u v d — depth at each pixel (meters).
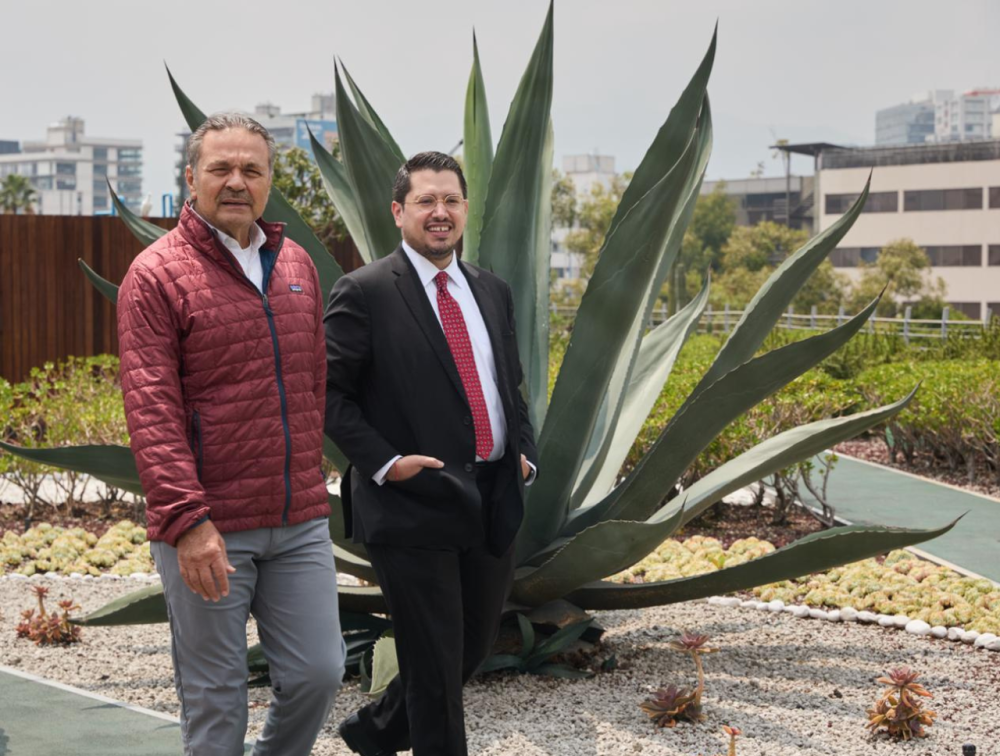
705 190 84.19
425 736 3.13
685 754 3.55
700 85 4.29
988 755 3.53
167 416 2.54
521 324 4.30
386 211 4.34
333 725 3.87
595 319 3.94
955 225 57.78
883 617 5.18
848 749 3.59
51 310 11.98
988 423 8.70
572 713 3.93
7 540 7.01
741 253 61.47
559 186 60.91
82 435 8.22
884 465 10.03
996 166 56.66
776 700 4.08
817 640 4.91
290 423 2.73
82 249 12.01
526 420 3.40
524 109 4.25
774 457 4.21
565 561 3.95
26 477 7.93
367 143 4.27
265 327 2.70
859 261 59.34
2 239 11.84
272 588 2.79
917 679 4.34
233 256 2.68
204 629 2.66
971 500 8.25
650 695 4.12
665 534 3.69
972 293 57.44
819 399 8.05
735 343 4.38
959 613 5.07
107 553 6.70
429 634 3.11
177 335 2.62
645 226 3.79
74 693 4.21
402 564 3.11
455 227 3.21
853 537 3.92
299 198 15.65
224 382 2.65
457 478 3.10
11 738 3.73
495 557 3.19
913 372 10.55
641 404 5.17
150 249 2.66
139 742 3.71
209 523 2.51
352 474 3.24
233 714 2.70
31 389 9.06
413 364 3.15
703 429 4.06
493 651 4.38
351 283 3.19
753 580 4.17
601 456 4.61
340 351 3.15
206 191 2.68
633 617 5.27
